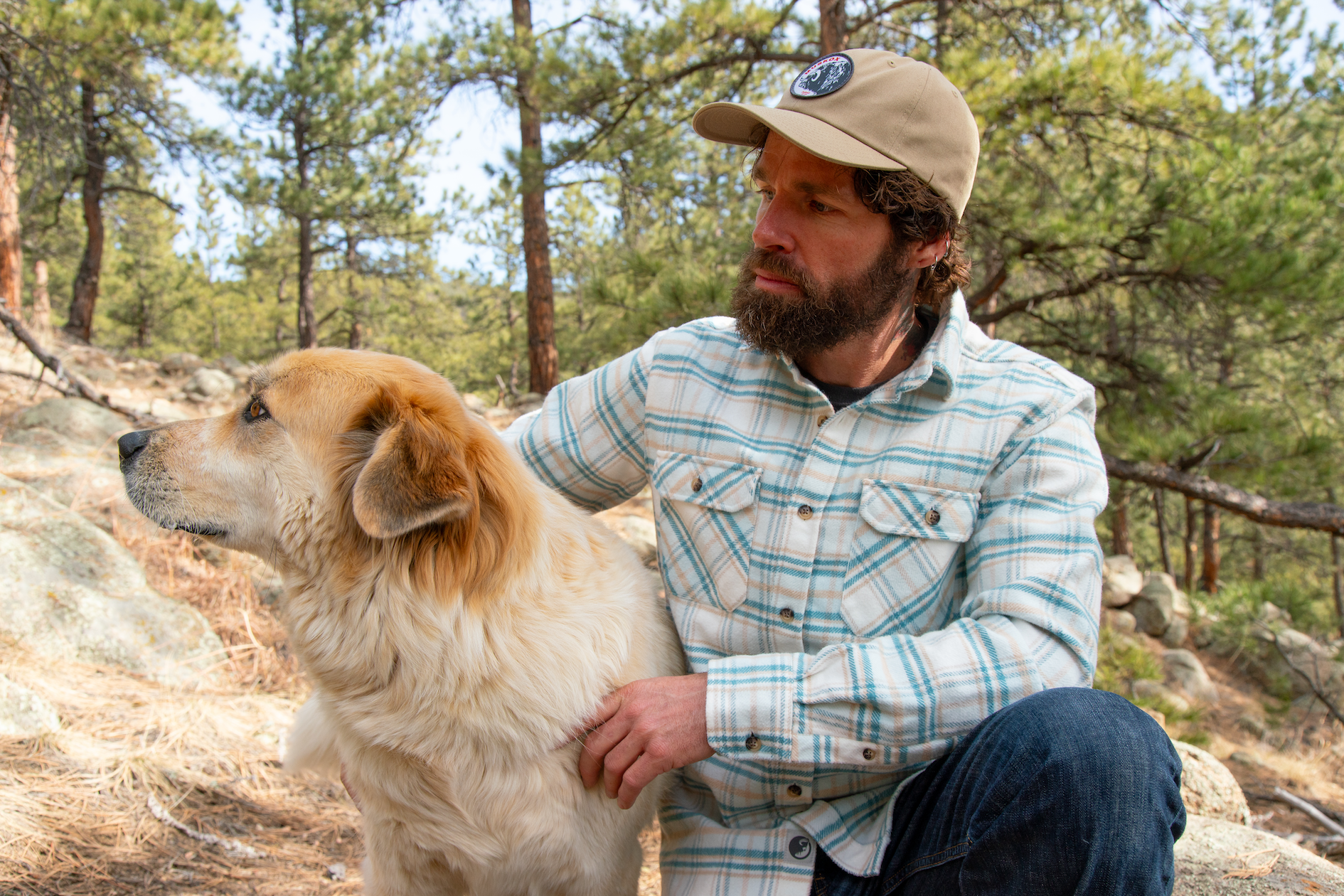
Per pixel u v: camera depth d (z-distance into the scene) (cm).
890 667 145
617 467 202
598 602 171
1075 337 860
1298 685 902
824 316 163
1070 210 716
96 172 1648
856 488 163
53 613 366
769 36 920
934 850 142
